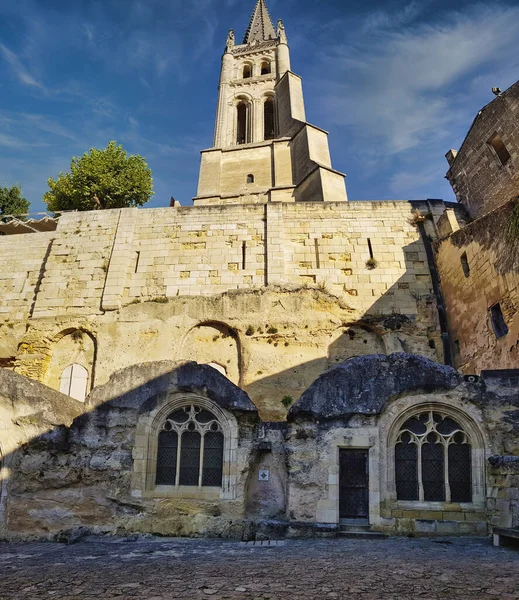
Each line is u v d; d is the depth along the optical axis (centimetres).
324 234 2458
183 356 2209
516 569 764
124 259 2447
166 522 1189
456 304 2123
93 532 1183
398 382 1217
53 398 1313
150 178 4309
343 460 1191
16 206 4572
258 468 1265
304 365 2138
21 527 1184
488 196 2284
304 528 1120
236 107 5294
